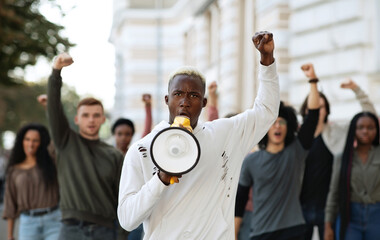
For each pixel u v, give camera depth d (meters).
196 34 22.25
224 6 17.25
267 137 5.08
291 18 11.70
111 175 4.84
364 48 10.15
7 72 11.95
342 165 5.47
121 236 4.94
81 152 4.81
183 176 2.95
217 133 3.07
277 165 4.93
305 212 5.54
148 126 6.55
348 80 6.38
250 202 6.19
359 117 5.47
